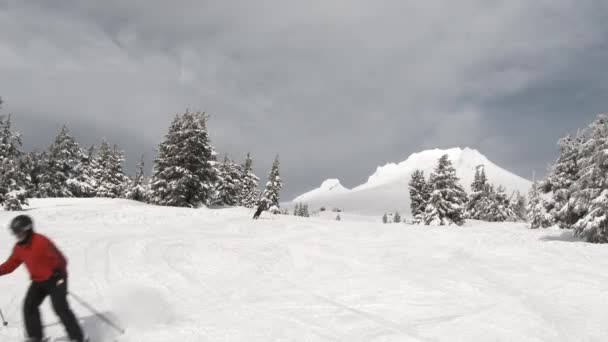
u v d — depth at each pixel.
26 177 39.81
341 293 7.60
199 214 24.98
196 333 5.19
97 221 20.61
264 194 58.38
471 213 58.91
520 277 9.06
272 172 58.94
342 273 9.62
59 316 4.52
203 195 42.81
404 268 10.27
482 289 7.91
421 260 11.47
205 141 42.97
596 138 20.05
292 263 10.87
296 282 8.62
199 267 9.75
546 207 33.56
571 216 26.08
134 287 7.62
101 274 8.59
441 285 8.27
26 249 4.48
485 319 5.98
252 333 5.25
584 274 9.42
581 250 13.55
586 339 5.25
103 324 5.49
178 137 41.81
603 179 19.22
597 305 6.81
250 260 10.87
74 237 13.70
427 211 45.59
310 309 6.47
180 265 9.82
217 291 7.64
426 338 5.15
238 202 59.31
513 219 59.25
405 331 5.41
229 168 57.62
